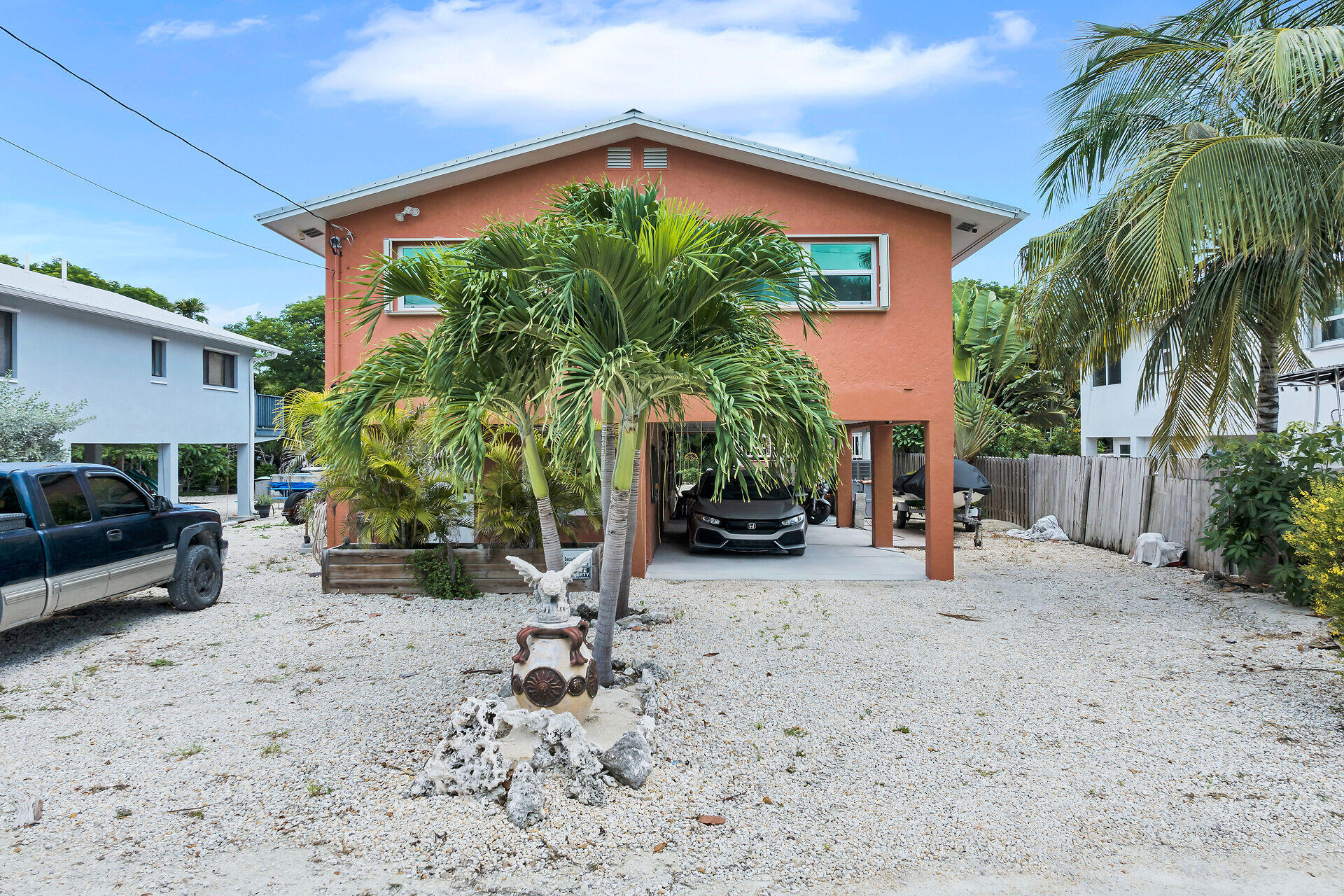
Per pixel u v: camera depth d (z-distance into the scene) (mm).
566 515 9438
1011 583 10367
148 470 30203
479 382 5398
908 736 4906
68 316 16188
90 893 3188
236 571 11414
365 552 9422
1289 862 3459
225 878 3305
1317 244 8664
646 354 4668
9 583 6316
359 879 3307
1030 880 3332
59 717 5234
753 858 3494
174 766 4414
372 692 5711
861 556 12953
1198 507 11211
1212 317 9703
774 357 5367
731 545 12312
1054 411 24250
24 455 11766
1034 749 4707
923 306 10469
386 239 10531
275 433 26391
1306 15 8664
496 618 8148
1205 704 5480
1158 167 8219
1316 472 8805
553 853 3514
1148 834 3709
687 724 5062
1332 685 5812
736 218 5480
